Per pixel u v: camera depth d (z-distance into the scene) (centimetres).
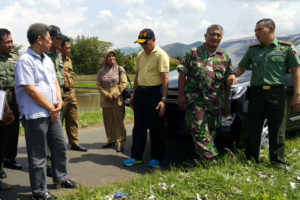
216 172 347
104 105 539
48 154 407
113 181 386
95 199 309
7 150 433
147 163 463
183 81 411
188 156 493
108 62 531
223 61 396
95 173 418
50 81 332
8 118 343
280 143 393
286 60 384
